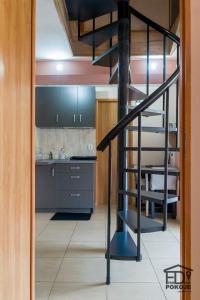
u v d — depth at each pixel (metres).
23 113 1.45
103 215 4.78
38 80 4.60
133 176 5.05
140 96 3.30
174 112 5.21
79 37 3.43
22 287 1.43
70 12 3.29
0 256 1.14
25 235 1.49
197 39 1.24
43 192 5.02
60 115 5.30
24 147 1.47
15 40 1.32
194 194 1.26
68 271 2.50
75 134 5.61
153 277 2.37
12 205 1.29
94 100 5.30
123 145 3.08
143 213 4.75
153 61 4.21
